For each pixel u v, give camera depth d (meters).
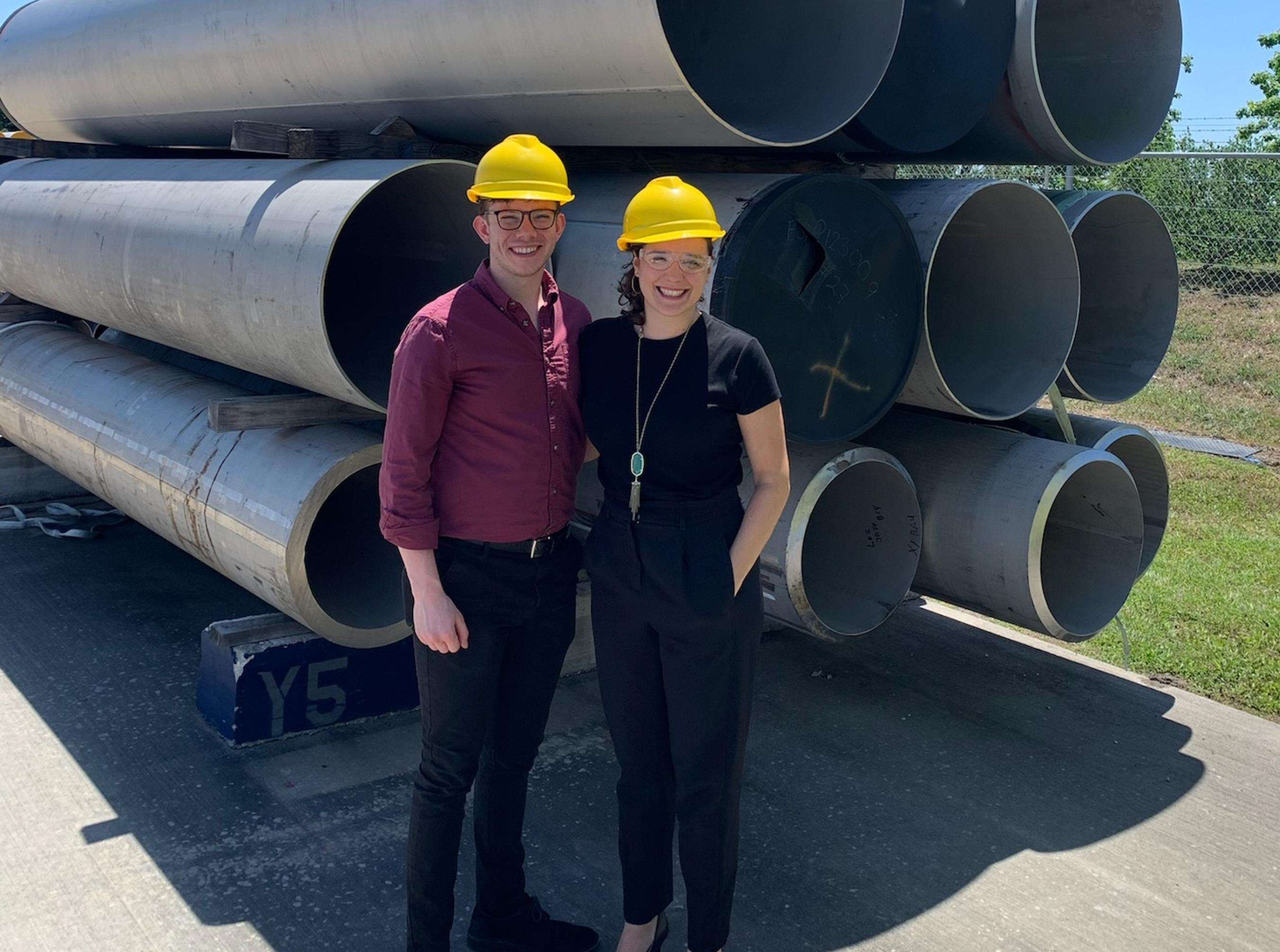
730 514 2.21
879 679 4.06
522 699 2.34
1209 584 5.16
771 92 2.91
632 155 3.66
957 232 3.65
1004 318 3.59
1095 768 3.43
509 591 2.20
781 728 3.63
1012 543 3.42
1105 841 3.01
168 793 3.04
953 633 4.56
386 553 3.65
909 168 7.45
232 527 3.28
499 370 2.12
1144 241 4.11
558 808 3.07
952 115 3.32
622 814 2.34
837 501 3.66
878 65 2.71
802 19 2.90
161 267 3.55
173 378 4.23
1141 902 2.73
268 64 3.74
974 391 3.44
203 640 3.46
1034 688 4.02
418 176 3.15
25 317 5.63
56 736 3.35
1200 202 11.71
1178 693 4.03
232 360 3.48
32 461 5.56
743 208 2.85
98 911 2.52
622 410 2.15
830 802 3.16
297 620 3.20
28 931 2.44
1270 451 7.93
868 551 3.54
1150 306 4.18
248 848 2.80
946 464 3.64
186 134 4.85
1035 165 3.93
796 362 2.98
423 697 2.23
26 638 4.09
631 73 2.66
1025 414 4.26
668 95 2.67
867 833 3.01
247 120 4.23
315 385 3.08
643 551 2.15
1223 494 6.84
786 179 2.89
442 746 2.21
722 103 2.83
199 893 2.61
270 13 3.67
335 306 3.68
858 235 3.01
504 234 2.11
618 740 2.30
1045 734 3.66
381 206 3.50
